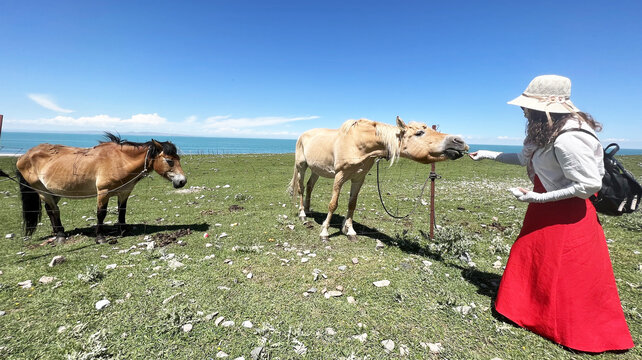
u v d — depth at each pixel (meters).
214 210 8.70
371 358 2.76
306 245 5.84
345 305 3.66
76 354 2.64
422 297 3.87
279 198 10.62
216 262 4.89
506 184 15.40
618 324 2.86
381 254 5.39
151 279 4.22
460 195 11.86
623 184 2.80
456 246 5.47
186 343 2.91
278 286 4.12
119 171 5.84
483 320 3.39
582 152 2.52
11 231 6.56
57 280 4.17
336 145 5.83
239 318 3.34
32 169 5.66
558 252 2.87
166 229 6.81
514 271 3.26
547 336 3.00
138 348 2.83
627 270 4.73
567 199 2.87
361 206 9.54
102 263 4.80
